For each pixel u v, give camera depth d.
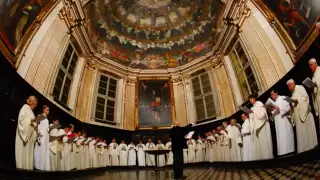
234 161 8.91
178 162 5.63
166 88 16.84
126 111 16.08
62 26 10.66
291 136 6.26
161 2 15.69
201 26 15.42
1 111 5.96
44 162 6.28
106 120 14.98
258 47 10.06
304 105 5.64
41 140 6.29
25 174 4.54
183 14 15.92
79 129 12.71
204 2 13.73
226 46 13.18
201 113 15.31
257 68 10.19
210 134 11.81
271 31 9.29
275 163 6.20
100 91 15.29
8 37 6.94
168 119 16.14
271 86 8.91
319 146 4.43
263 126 7.05
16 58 7.51
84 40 13.12
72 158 8.64
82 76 13.93
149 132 15.81
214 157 11.46
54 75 10.20
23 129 5.39
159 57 17.52
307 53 6.66
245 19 10.67
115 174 8.20
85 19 12.47
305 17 7.04
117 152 13.70
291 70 7.49
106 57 15.84
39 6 8.62
